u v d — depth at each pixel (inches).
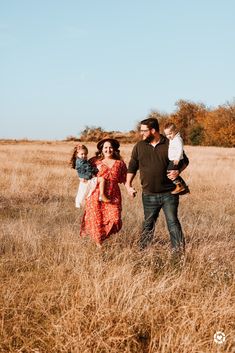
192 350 147.9
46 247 258.2
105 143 254.1
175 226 252.5
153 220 261.0
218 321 168.2
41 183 558.3
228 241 288.4
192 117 3238.2
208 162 1039.6
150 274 208.2
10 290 193.6
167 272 219.5
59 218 350.9
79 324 164.7
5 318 175.6
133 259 235.3
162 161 248.1
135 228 286.2
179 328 160.4
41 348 156.9
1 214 378.9
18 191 485.1
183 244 250.2
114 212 252.8
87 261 222.1
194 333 158.6
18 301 187.3
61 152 1510.8
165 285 195.9
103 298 177.8
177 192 247.9
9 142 2610.7
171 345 152.5
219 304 177.6
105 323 164.2
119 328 163.9
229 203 465.4
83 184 325.4
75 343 154.0
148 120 247.3
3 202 427.5
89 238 266.1
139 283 186.7
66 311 174.2
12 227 297.7
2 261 230.5
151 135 248.4
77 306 174.4
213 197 511.5
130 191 258.4
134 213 366.3
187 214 393.7
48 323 172.7
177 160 240.2
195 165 901.8
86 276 200.4
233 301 185.9
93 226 250.4
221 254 250.2
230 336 158.7
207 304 175.2
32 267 230.7
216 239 288.8
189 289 197.9
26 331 167.8
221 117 2822.3
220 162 1069.1
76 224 317.1
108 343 157.6
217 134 2775.6
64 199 473.4
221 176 724.0
